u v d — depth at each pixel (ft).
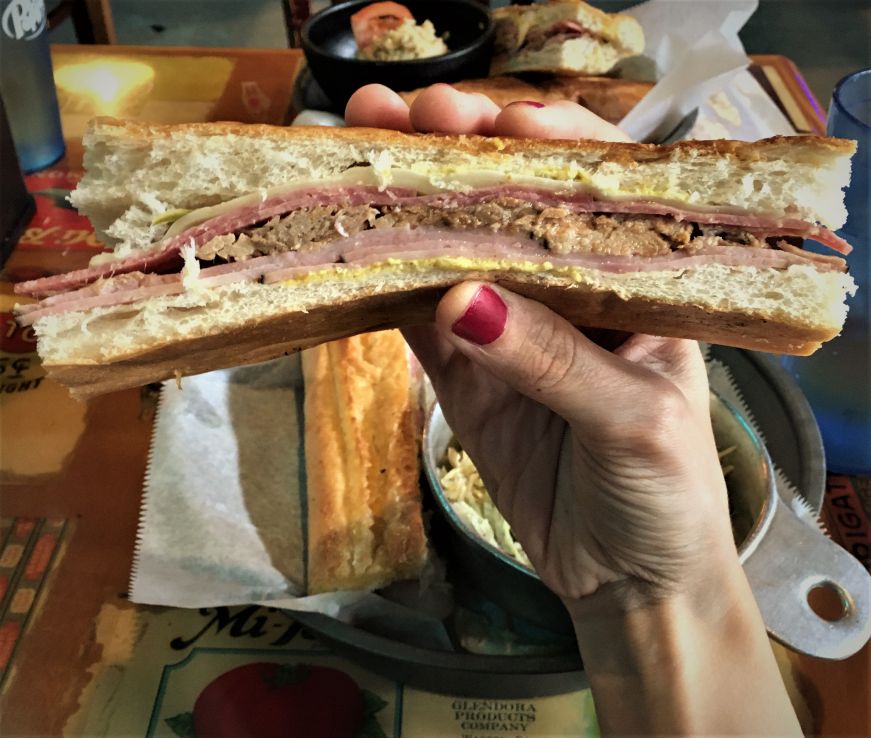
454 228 0.62
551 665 0.67
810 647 0.66
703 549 0.65
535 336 0.57
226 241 0.61
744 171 0.59
